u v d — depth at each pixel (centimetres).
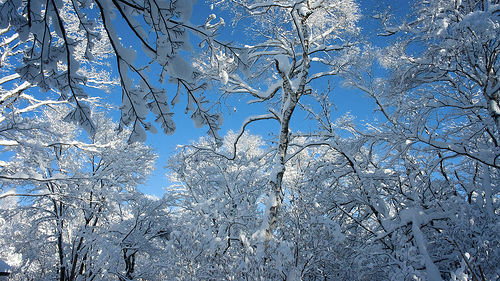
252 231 770
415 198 688
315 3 750
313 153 1249
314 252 552
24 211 926
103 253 807
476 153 532
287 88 716
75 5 165
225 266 500
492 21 449
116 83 996
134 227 1009
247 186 999
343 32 912
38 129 561
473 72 598
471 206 519
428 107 632
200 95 203
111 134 1176
